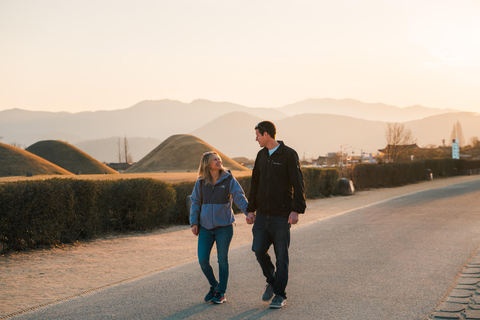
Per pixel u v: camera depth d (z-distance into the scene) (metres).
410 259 8.05
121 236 12.03
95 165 136.75
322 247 9.49
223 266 5.87
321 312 5.26
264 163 5.82
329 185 25.95
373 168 32.12
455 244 9.41
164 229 13.53
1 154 101.69
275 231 5.72
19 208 9.63
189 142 149.62
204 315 5.26
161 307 5.61
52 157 136.38
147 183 12.89
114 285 6.86
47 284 7.04
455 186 29.42
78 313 5.45
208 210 5.90
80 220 11.13
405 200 20.39
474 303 5.41
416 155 87.94
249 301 5.82
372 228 12.04
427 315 5.09
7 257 9.12
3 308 5.73
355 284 6.47
